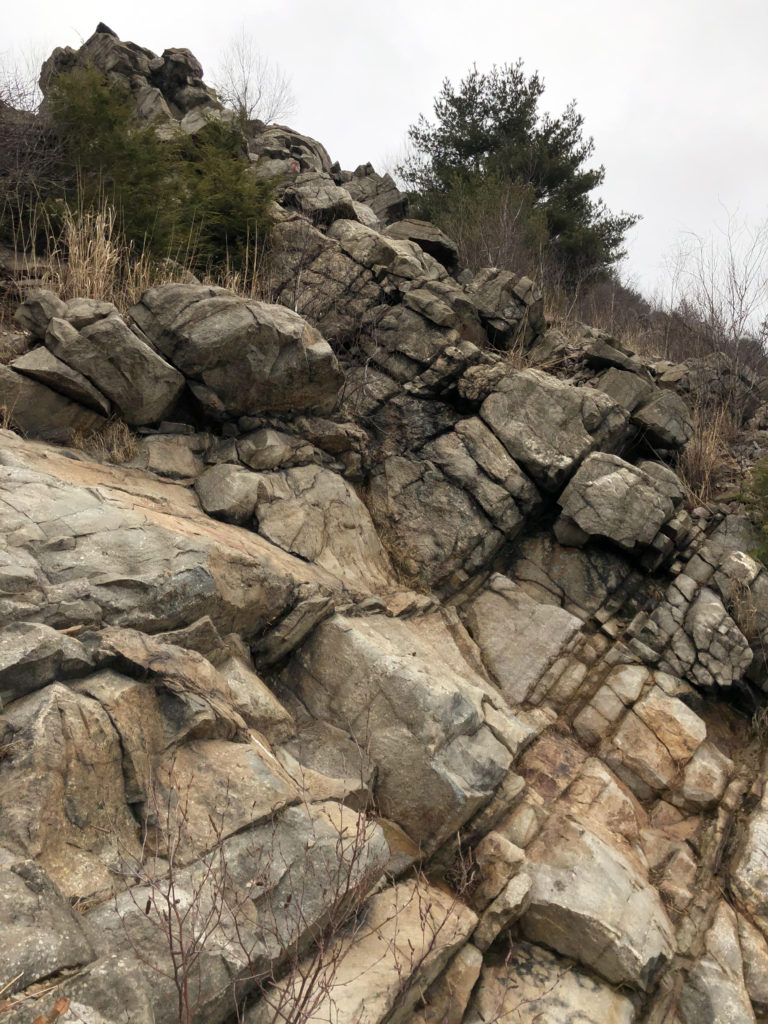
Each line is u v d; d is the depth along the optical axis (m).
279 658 5.32
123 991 2.63
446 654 6.18
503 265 12.77
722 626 6.61
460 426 7.63
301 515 6.30
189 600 4.48
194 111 13.18
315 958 3.52
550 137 18.83
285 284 8.65
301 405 7.00
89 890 3.08
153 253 7.84
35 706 3.37
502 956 4.52
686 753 5.99
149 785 3.60
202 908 3.22
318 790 4.35
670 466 8.44
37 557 4.21
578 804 5.46
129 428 6.24
